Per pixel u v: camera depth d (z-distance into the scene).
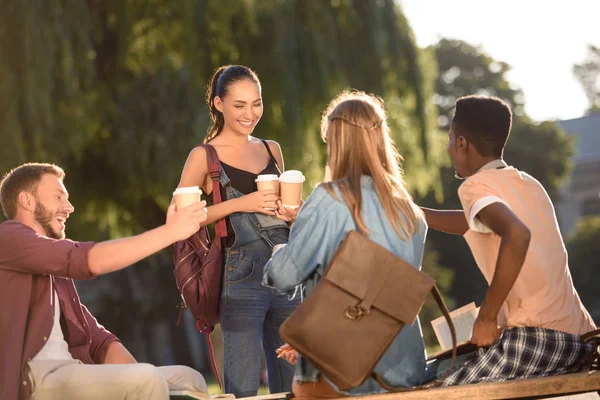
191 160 5.36
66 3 15.49
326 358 3.89
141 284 30.41
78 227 18.25
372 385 4.18
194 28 16.09
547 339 4.25
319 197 4.15
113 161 17.00
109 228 20.11
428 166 17.94
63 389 4.49
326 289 3.94
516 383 4.07
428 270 31.88
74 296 4.92
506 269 3.97
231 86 5.37
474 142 4.47
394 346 4.16
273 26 16.16
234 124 5.39
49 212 4.79
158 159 16.59
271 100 16.00
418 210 4.33
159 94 16.77
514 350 4.25
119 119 16.80
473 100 4.50
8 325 4.48
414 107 17.59
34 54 14.65
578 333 4.37
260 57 16.11
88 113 15.38
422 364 4.26
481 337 4.10
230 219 5.27
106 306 30.45
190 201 4.53
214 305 5.30
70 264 4.41
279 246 4.50
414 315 3.92
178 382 5.13
